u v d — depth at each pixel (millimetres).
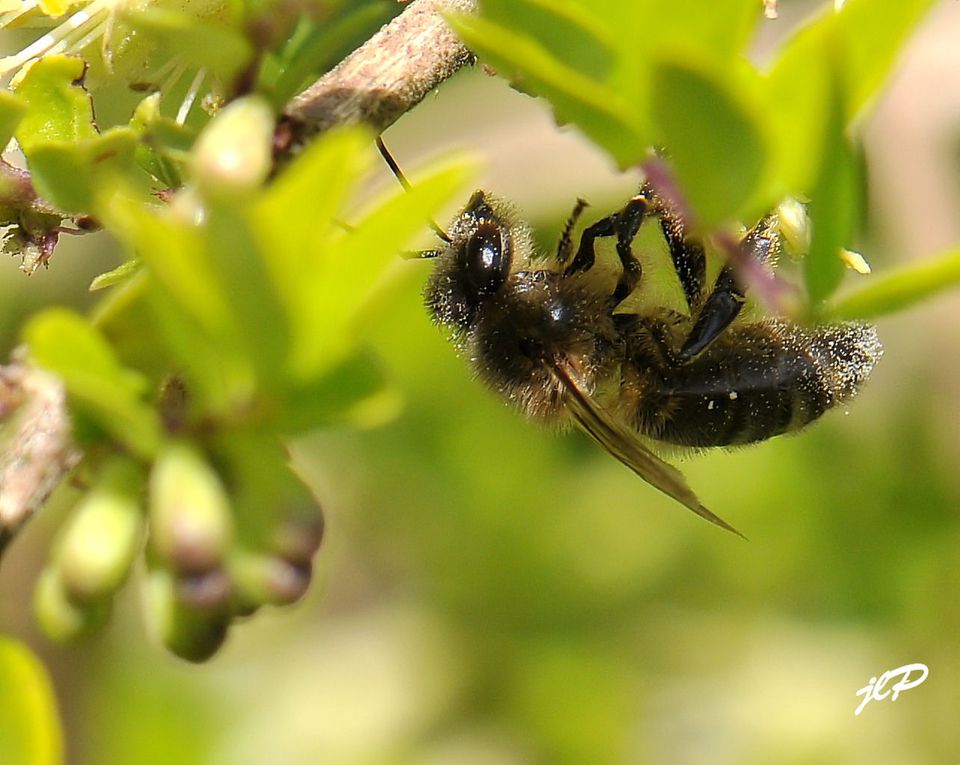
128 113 103
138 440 86
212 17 97
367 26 94
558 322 111
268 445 88
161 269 81
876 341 112
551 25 89
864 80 89
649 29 89
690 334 111
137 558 91
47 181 95
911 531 138
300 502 89
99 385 85
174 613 89
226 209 78
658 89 84
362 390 86
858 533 138
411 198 80
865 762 136
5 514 90
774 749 137
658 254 112
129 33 99
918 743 136
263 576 88
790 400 111
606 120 89
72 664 136
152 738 138
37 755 87
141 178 99
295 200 78
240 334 83
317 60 92
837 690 137
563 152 131
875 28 89
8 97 95
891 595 138
